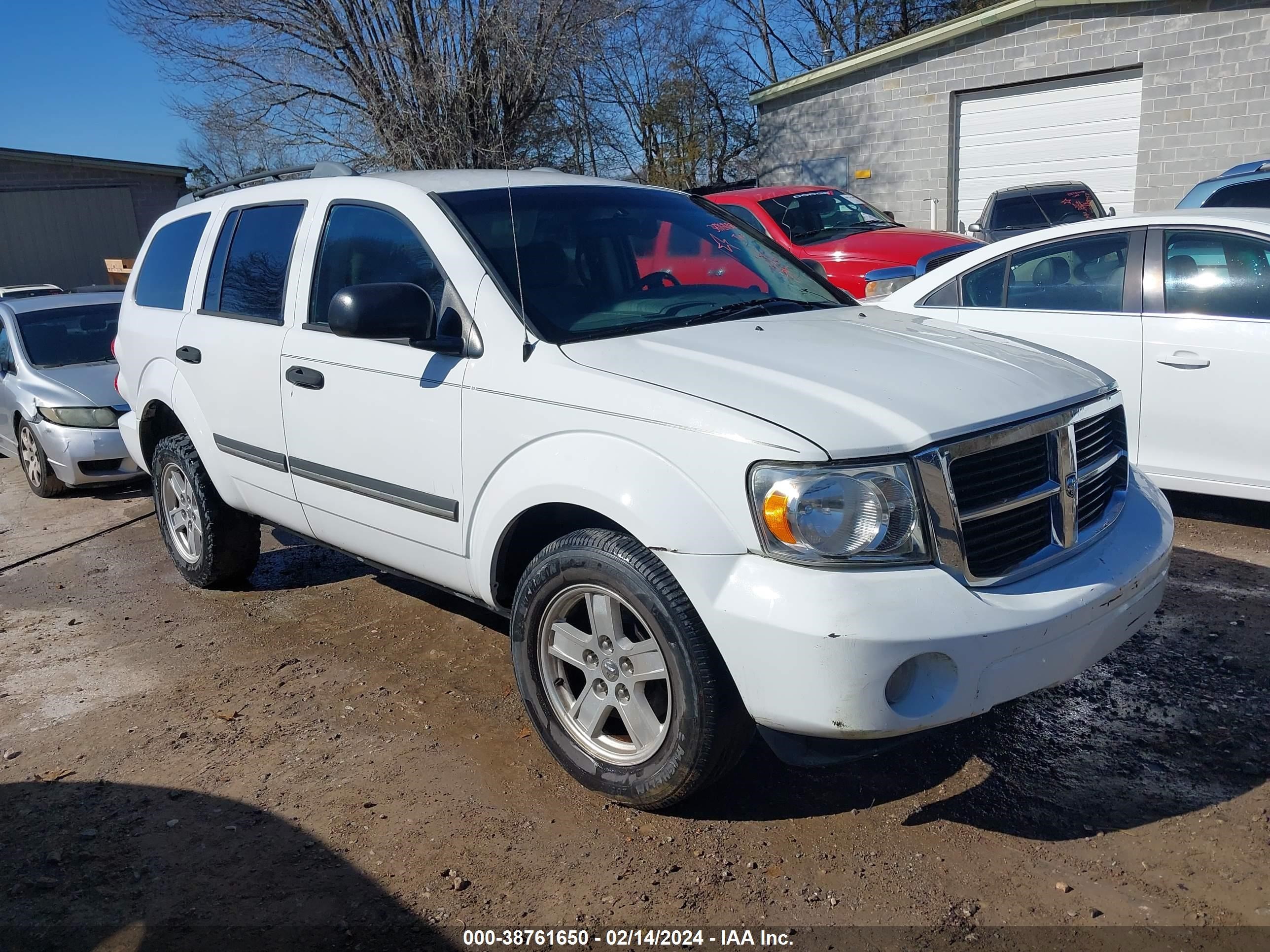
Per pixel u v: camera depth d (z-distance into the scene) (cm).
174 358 498
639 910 268
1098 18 1549
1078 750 338
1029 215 1256
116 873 295
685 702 281
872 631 250
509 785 331
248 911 275
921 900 268
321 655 447
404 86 1638
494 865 290
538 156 1825
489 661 429
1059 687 380
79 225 2292
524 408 316
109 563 623
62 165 2244
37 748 378
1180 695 369
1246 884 267
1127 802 307
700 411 276
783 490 258
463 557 353
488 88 1650
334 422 394
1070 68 1591
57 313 904
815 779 327
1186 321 513
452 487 348
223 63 1712
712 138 2609
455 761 348
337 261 406
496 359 330
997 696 267
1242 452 502
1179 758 329
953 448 267
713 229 430
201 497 505
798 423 266
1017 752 338
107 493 843
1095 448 316
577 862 289
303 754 358
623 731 324
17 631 509
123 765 360
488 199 381
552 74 1694
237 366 445
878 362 307
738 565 267
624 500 283
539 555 319
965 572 266
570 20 1672
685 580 273
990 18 1623
